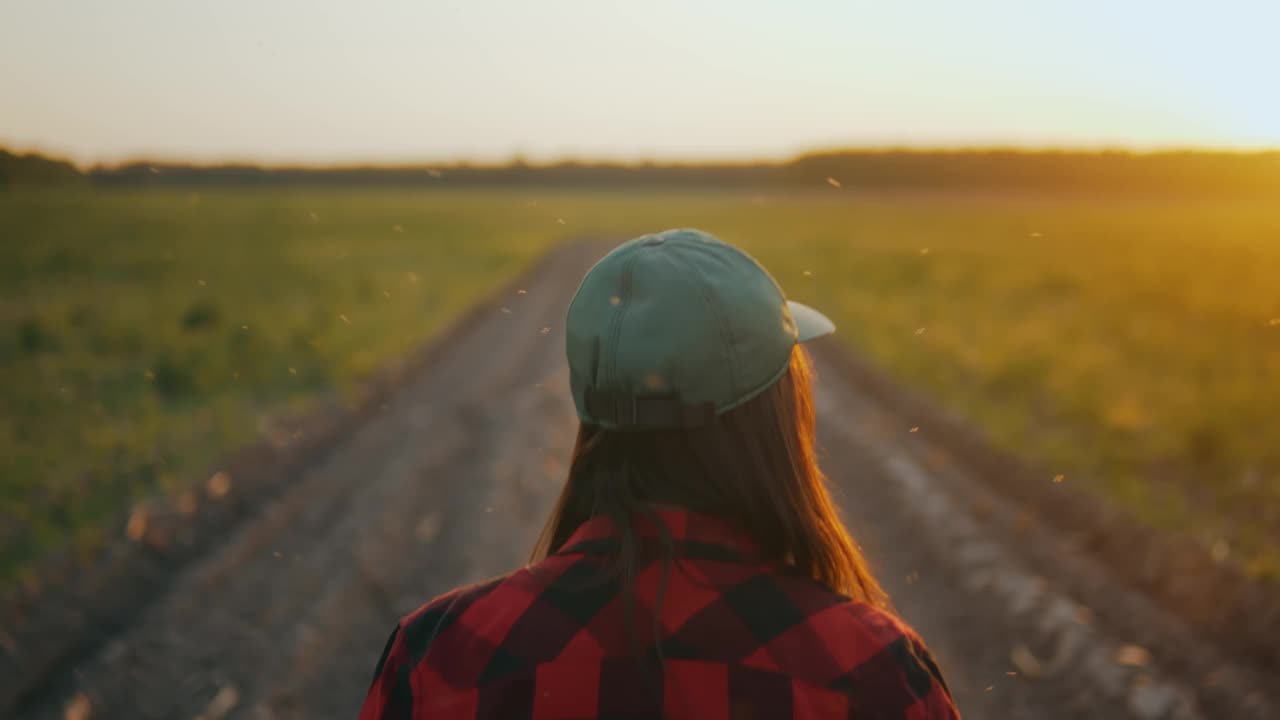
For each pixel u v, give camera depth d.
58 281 19.00
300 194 85.12
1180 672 3.61
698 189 115.06
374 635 4.15
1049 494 5.82
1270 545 4.75
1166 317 14.66
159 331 11.82
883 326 13.70
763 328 0.89
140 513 5.39
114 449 6.71
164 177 97.12
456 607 0.94
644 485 0.92
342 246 30.56
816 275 22.08
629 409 0.87
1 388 8.60
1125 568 4.64
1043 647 3.87
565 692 0.84
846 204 81.94
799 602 0.88
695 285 0.88
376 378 9.87
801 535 0.92
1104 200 84.62
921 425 7.98
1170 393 8.70
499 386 9.84
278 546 5.13
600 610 0.88
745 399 0.89
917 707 0.85
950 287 19.45
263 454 6.84
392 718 0.92
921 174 112.75
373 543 5.18
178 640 4.00
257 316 13.55
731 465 0.90
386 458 7.00
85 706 3.48
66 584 4.40
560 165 123.94
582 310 0.91
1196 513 5.39
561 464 6.82
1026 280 20.17
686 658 0.84
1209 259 26.50
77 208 48.56
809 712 0.82
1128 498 5.62
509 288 20.44
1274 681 3.46
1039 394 8.97
